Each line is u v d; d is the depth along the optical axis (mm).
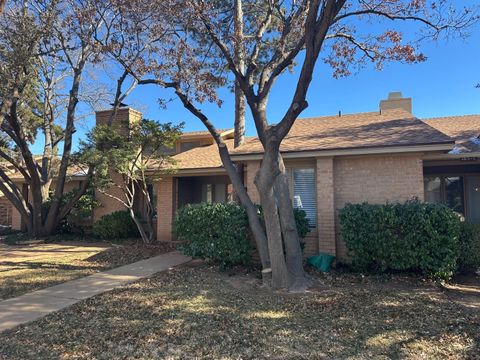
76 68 16797
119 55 9477
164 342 4836
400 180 9492
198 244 9414
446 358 4289
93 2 9594
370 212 8312
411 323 5383
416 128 10461
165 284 7918
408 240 7918
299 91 6980
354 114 13758
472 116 14508
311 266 9359
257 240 8203
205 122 9219
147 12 8773
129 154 13461
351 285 7684
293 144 10711
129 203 14203
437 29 8812
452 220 7773
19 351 4652
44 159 19000
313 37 6738
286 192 8109
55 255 12219
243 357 4383
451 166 12250
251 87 8578
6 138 21125
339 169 10047
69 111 16766
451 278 8062
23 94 14758
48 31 12641
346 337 4906
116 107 16156
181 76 9211
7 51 12281
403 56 9336
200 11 8492
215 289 7449
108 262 10719
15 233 18969
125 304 6516
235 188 8766
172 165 14500
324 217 9898
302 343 4742
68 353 4574
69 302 6734
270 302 6566
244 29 11883
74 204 16688
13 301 6855
